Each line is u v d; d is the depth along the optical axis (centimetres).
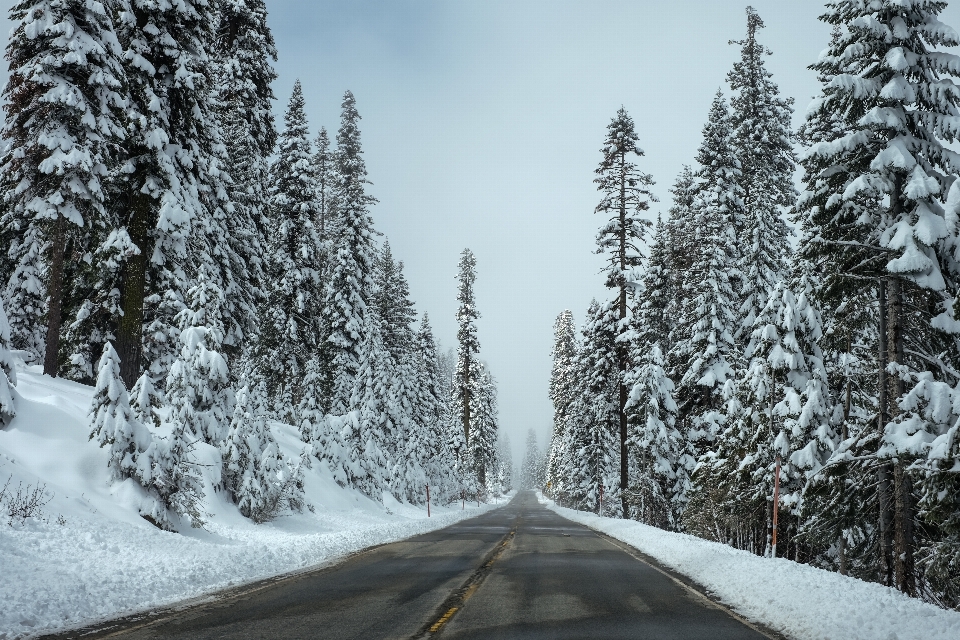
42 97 2067
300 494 2589
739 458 2309
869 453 1600
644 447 3447
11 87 2162
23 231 3127
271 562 1359
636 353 3716
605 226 3681
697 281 3156
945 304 1573
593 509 5331
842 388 2106
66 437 1634
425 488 5531
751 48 3350
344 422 3816
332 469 3566
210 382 2177
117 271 2517
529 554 1711
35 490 1324
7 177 2261
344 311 4319
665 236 3950
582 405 5400
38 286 3291
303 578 1195
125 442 1594
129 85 2280
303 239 4012
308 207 4053
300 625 780
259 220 3459
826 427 1898
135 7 2331
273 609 884
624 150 3722
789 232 3253
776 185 3269
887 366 1584
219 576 1163
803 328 1983
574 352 7412
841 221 1712
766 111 3266
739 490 2273
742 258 3075
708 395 3050
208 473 2073
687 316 3316
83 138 2181
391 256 5825
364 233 4566
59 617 793
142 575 1048
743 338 3045
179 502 1659
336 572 1291
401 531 2455
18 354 3222
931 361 1560
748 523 2458
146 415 1692
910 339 1700
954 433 1239
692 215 3256
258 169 3453
